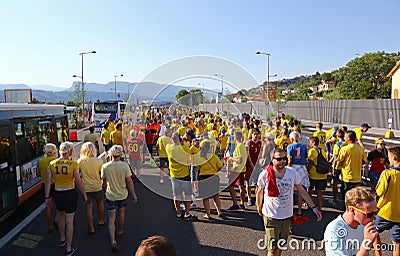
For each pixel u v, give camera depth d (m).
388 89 45.38
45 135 8.45
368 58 48.28
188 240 5.07
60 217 4.75
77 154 14.42
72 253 4.58
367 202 2.45
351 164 5.79
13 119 6.49
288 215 3.85
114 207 4.80
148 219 6.04
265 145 6.68
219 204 6.12
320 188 6.20
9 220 6.11
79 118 35.16
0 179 5.66
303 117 45.75
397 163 3.90
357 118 32.84
